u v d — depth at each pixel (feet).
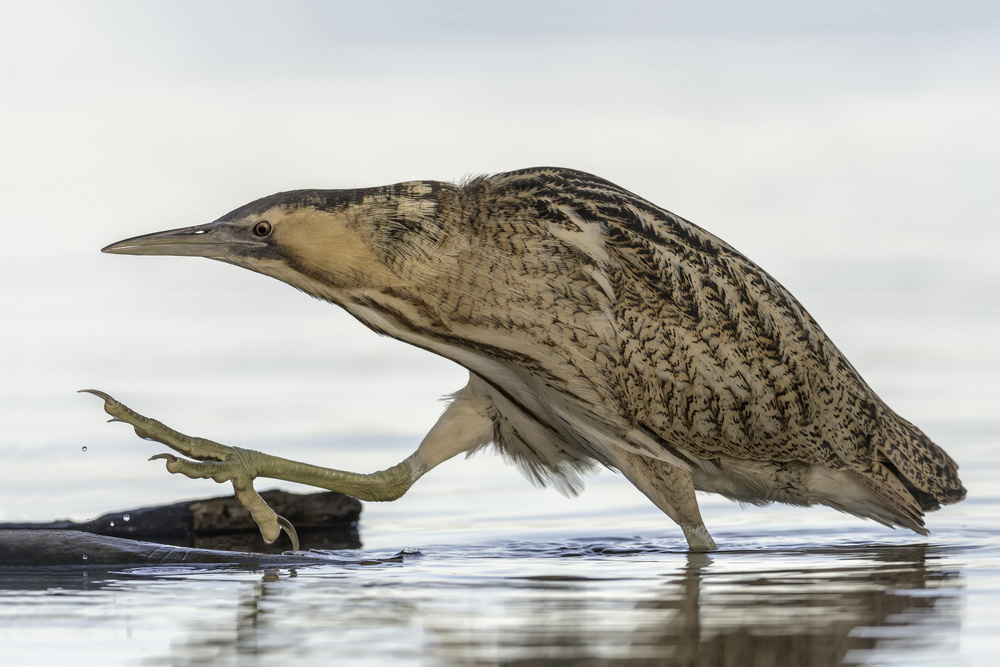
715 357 40.01
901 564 34.76
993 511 44.70
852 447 41.88
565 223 39.14
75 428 56.03
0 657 24.90
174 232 38.91
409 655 24.53
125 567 34.65
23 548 35.09
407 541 40.65
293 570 34.42
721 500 49.32
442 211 38.68
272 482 50.11
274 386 64.08
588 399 39.19
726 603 28.81
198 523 44.24
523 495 49.11
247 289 88.22
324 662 24.13
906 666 23.52
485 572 34.01
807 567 34.45
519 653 24.57
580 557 37.32
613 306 38.96
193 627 26.91
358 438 54.24
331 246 38.40
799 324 41.34
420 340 39.63
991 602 28.66
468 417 42.45
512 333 38.81
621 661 24.08
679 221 40.83
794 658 24.13
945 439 53.83
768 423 40.91
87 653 25.05
